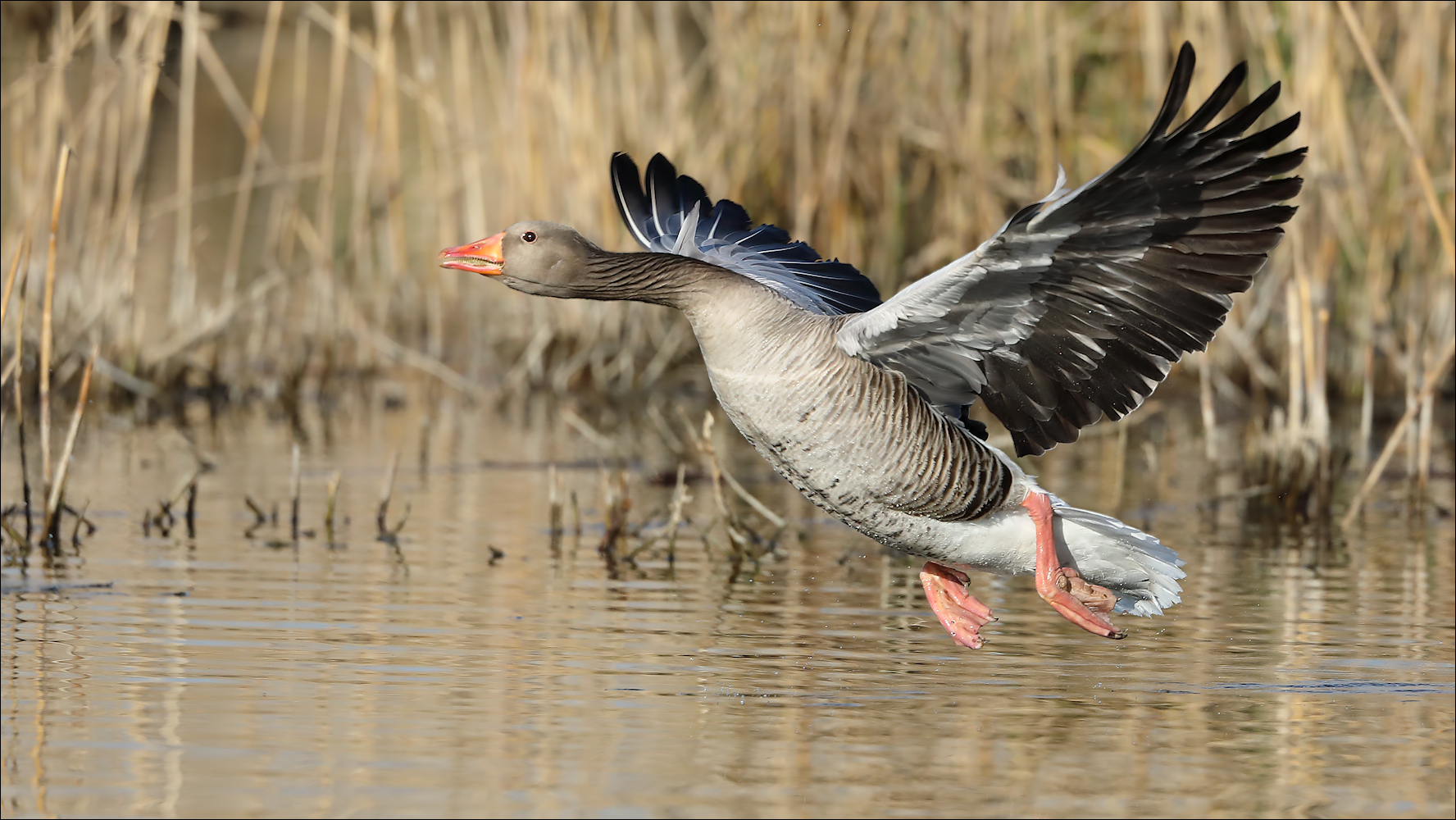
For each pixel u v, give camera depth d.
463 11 22.52
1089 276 8.62
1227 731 8.69
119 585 11.66
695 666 9.82
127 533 13.67
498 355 25.11
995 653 10.38
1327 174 18.73
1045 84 21.84
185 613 10.84
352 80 40.28
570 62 21.98
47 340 13.09
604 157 22.12
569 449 19.08
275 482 16.39
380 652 9.95
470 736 8.27
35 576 11.89
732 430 20.94
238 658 9.70
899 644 10.55
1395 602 11.98
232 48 39.91
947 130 22.42
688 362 25.05
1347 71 20.27
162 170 33.41
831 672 9.76
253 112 21.44
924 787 7.66
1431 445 20.03
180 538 13.54
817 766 7.95
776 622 11.09
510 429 20.52
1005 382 9.27
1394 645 10.63
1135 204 8.22
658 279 9.23
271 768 7.69
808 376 9.02
